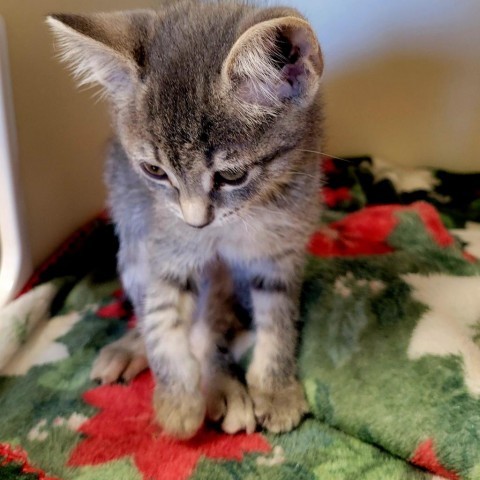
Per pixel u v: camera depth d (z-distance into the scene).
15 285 0.32
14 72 0.31
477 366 0.25
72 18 0.23
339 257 0.33
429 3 0.38
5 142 0.29
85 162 0.38
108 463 0.24
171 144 0.22
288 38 0.21
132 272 0.31
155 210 0.27
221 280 0.31
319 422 0.26
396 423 0.24
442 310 0.29
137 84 0.23
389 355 0.26
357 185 0.41
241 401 0.26
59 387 0.28
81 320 0.32
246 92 0.22
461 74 0.39
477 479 0.22
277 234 0.27
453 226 0.38
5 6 0.30
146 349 0.28
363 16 0.39
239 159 0.23
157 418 0.26
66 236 0.38
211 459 0.24
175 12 0.25
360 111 0.42
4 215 0.31
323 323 0.29
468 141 0.42
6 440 0.25
